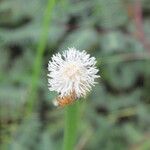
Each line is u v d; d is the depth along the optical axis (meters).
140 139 0.20
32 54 0.23
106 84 0.22
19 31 0.22
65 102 0.12
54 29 0.22
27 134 0.20
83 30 0.22
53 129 0.20
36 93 0.22
